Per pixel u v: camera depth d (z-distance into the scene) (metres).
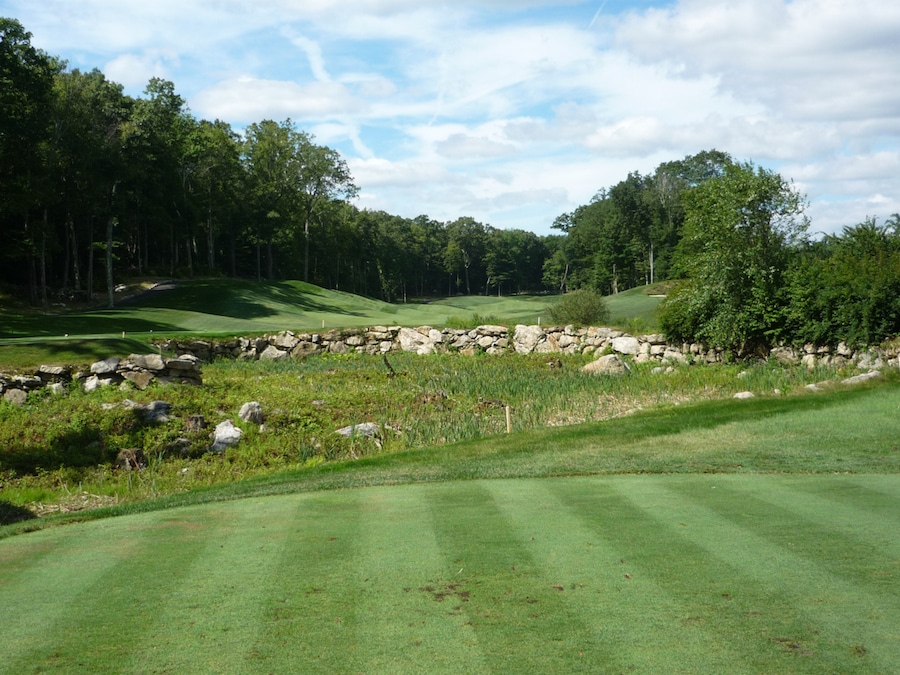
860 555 6.28
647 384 21.17
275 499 9.31
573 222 142.38
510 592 5.58
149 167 59.25
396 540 7.02
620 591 5.56
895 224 24.11
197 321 44.75
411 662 4.49
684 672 4.32
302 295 69.12
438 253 147.88
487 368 24.75
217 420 15.47
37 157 45.53
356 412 17.27
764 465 10.62
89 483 12.54
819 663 4.39
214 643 4.81
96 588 5.89
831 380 19.52
